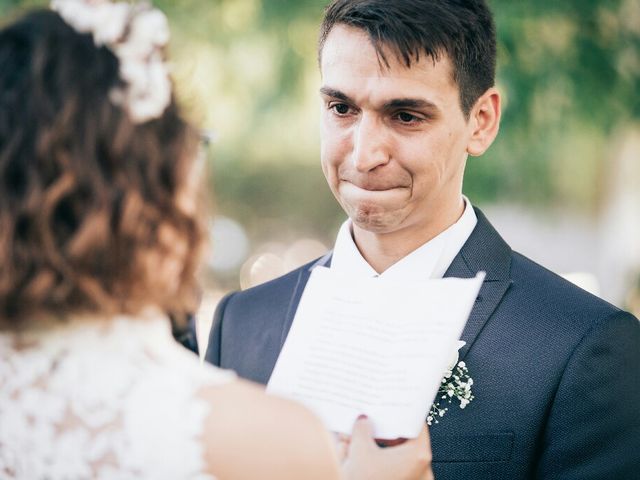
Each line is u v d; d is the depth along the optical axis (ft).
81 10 4.03
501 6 14.89
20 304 3.87
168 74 4.15
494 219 36.01
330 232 53.21
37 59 3.89
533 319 6.37
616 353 6.17
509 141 15.49
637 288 17.49
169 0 17.51
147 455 3.79
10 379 4.06
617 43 15.40
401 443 5.32
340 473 4.05
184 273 4.17
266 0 16.88
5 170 3.84
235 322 7.50
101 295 3.86
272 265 49.26
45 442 3.93
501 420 6.18
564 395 6.09
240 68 18.29
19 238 3.82
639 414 6.15
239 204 48.57
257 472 3.84
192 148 4.17
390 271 6.62
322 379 5.45
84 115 3.85
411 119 6.12
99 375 3.94
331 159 6.36
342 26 6.17
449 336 5.24
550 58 15.20
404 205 6.26
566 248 39.70
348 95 6.11
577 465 6.06
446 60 6.07
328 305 5.75
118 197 3.84
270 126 19.81
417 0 6.02
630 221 27.99
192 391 3.96
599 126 15.85
